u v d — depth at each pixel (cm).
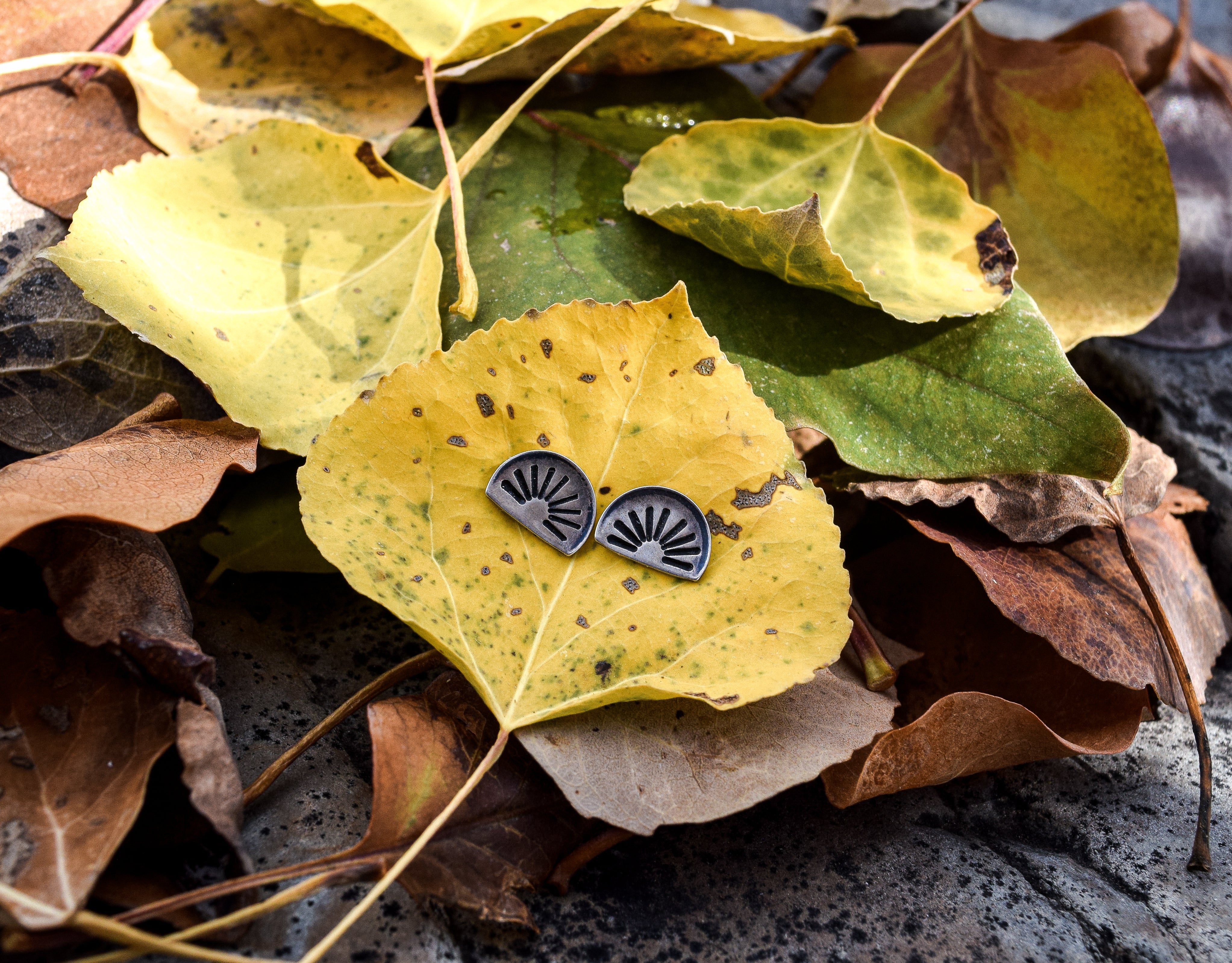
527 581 30
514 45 34
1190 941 30
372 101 36
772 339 33
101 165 35
